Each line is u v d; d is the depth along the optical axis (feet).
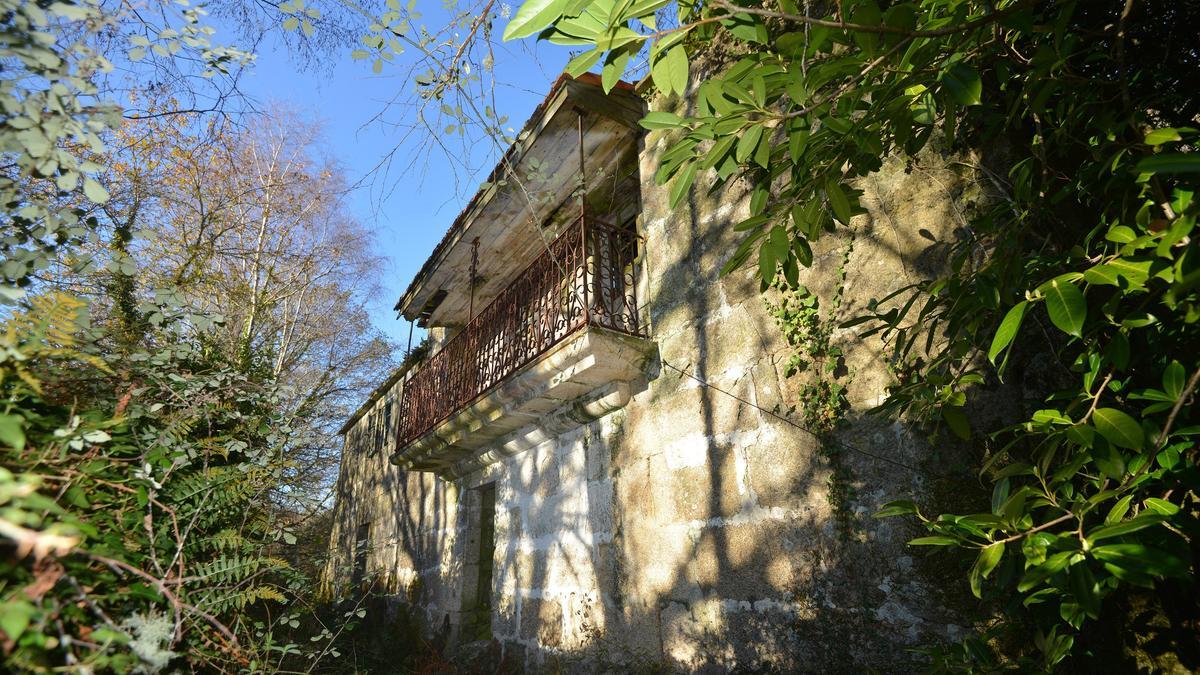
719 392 11.76
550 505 16.66
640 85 14.87
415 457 22.63
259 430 8.24
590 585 14.23
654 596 12.17
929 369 6.77
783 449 10.20
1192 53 6.17
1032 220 6.26
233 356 13.92
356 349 54.03
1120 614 6.41
